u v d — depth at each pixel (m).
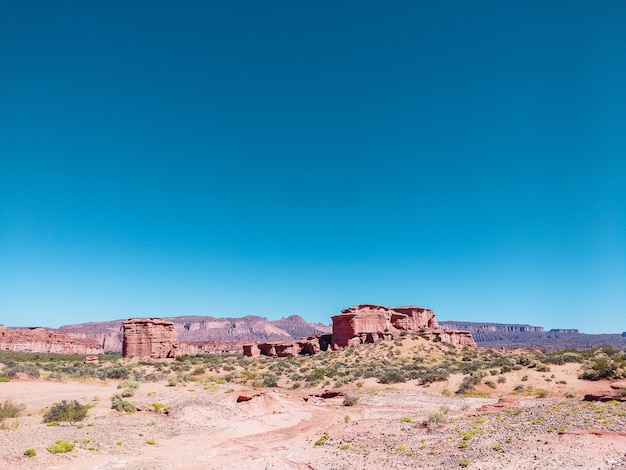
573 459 18.58
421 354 91.44
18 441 22.98
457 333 117.62
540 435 22.92
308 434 33.12
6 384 48.88
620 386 34.44
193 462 24.39
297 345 119.25
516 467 18.78
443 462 21.25
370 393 55.97
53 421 29.44
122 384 54.09
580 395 47.06
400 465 21.78
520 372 59.47
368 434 30.77
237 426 34.53
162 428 31.75
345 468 22.38
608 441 20.17
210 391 48.25
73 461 21.45
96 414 34.25
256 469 22.95
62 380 56.56
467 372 65.12
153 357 109.31
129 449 25.33
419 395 53.38
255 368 89.94
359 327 111.06
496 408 38.34
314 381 69.94
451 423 31.83
